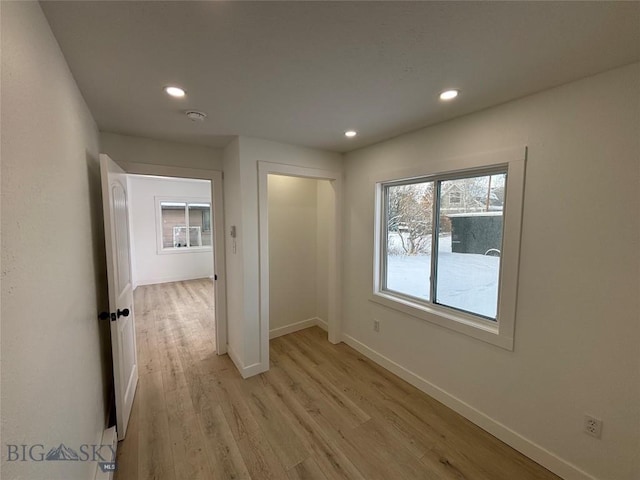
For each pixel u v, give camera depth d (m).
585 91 1.49
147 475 1.65
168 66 1.40
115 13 1.02
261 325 2.75
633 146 1.35
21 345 0.74
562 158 1.58
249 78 1.52
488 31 1.13
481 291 2.12
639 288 1.36
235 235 2.74
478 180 2.11
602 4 0.98
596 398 1.50
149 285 6.44
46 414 0.89
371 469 1.70
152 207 6.53
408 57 1.33
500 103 1.83
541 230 1.67
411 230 2.67
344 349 3.28
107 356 2.19
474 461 1.76
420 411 2.21
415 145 2.41
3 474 0.62
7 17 0.73
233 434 1.96
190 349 3.26
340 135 2.53
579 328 1.55
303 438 1.93
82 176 1.63
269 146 2.69
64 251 1.19
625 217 1.38
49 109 1.06
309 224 3.89
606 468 1.48
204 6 0.99
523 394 1.80
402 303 2.61
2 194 0.67
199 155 2.89
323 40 1.20
